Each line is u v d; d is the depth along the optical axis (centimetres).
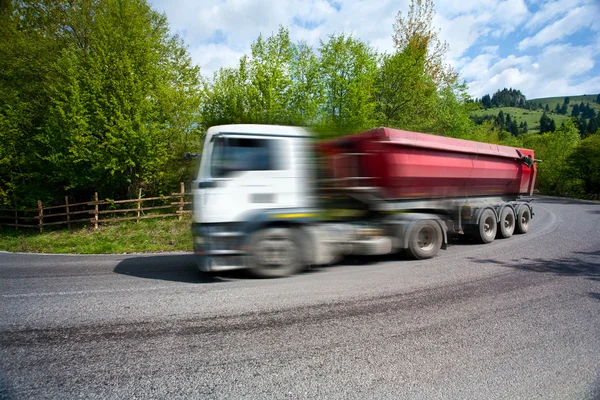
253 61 1577
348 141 630
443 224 700
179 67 1978
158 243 1014
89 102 1488
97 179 1551
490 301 432
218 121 1555
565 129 3806
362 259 674
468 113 2322
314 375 264
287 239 526
